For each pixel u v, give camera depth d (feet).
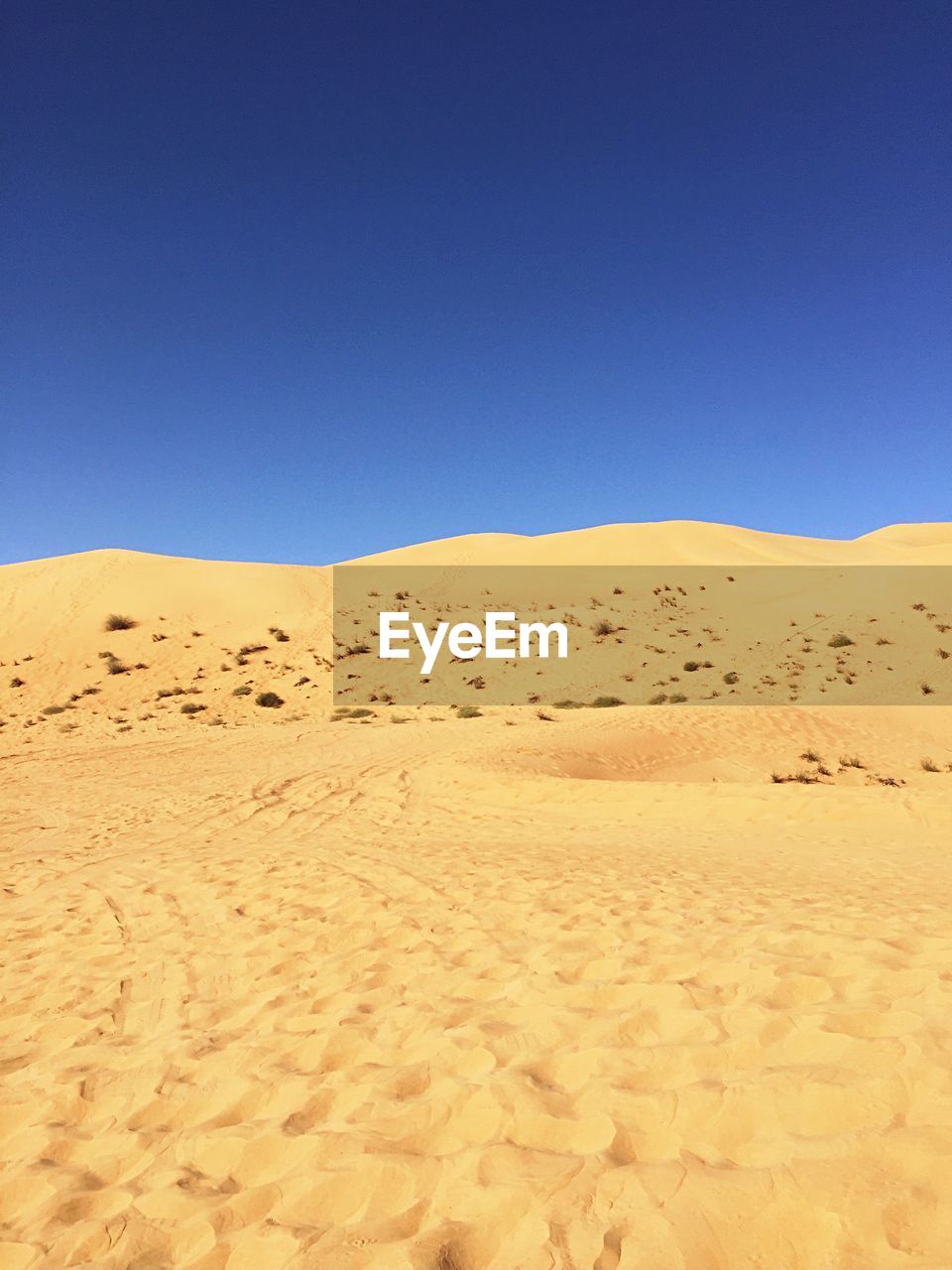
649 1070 10.32
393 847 30.48
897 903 17.95
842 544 219.41
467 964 16.08
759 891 20.48
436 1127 9.88
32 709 98.63
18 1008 16.53
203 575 154.71
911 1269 6.53
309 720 87.45
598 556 165.99
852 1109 8.57
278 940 19.44
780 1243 7.06
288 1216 8.64
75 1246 8.58
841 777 55.83
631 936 16.63
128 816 41.19
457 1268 7.43
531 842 31.19
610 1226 7.55
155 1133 10.92
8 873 29.50
